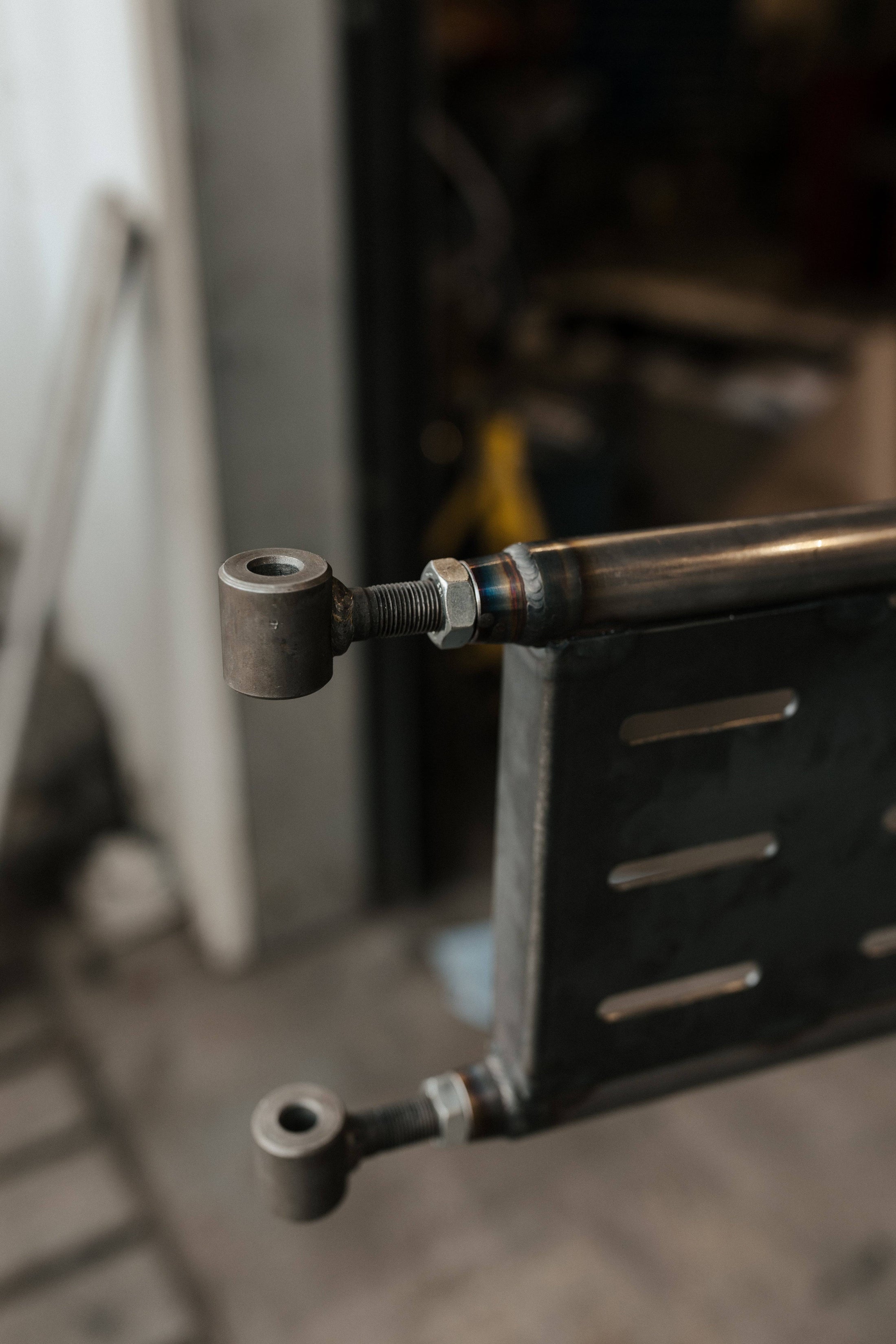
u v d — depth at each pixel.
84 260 2.30
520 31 6.81
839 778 0.76
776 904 0.78
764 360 5.70
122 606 2.99
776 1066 0.84
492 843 3.49
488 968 2.95
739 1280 2.25
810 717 0.74
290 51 2.25
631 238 7.58
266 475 2.57
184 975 3.05
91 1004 2.96
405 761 3.06
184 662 2.77
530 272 5.84
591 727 0.70
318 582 0.64
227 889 2.97
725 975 0.80
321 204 2.41
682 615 0.69
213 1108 2.65
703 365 5.74
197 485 2.49
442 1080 0.79
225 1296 2.24
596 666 0.69
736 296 6.28
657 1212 2.39
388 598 0.67
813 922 0.79
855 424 4.88
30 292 2.84
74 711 3.23
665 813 0.73
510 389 4.83
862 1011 0.84
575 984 0.75
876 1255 2.29
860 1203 2.40
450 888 3.34
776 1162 2.50
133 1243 2.34
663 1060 0.80
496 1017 0.80
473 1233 2.35
